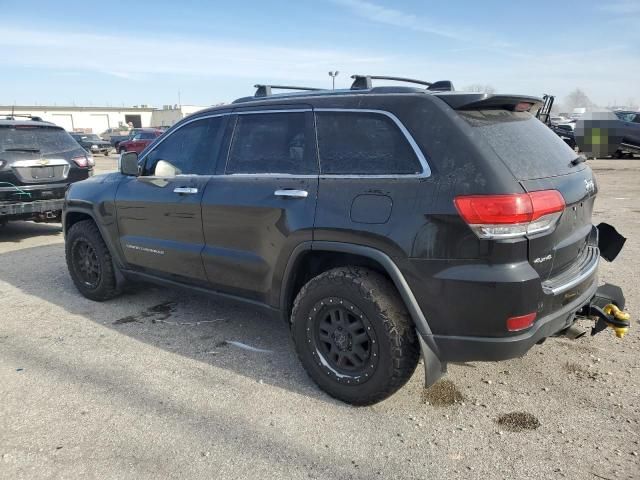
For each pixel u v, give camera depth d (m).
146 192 4.37
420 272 2.81
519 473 2.62
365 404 3.19
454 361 2.89
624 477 2.56
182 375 3.65
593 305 3.31
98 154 33.81
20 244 7.99
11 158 7.55
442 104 2.93
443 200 2.74
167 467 2.69
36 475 2.62
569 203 2.94
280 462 2.72
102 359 3.91
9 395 3.38
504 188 2.64
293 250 3.32
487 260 2.66
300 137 3.43
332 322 3.23
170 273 4.33
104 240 4.90
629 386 3.38
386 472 2.65
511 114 3.21
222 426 3.04
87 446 2.85
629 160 19.88
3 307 5.07
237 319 4.69
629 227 7.91
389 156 3.00
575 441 2.85
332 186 3.17
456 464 2.70
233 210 3.66
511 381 3.49
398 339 2.96
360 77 3.43
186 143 4.21
